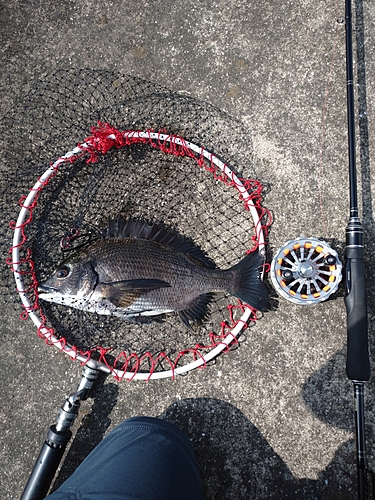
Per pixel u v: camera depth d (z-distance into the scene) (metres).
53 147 0.63
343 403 0.56
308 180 0.60
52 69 0.64
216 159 0.58
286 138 0.60
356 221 0.52
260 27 0.62
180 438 0.50
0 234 0.62
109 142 0.58
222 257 0.60
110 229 0.57
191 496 0.45
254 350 0.58
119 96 0.63
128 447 0.46
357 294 0.51
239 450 0.57
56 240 0.61
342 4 0.61
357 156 0.59
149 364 0.59
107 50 0.64
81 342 0.60
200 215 0.60
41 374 0.60
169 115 0.62
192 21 0.63
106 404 0.59
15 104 0.64
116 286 0.54
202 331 0.59
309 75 0.61
